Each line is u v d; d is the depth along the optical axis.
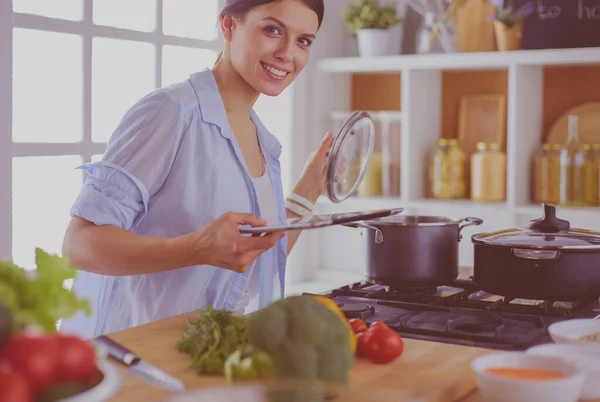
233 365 1.08
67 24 2.73
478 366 1.11
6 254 2.56
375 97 4.14
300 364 1.05
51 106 2.71
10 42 2.52
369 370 1.23
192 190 1.82
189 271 1.83
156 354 1.30
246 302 1.95
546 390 1.03
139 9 3.01
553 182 3.52
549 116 3.76
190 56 3.25
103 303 1.88
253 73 1.85
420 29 3.78
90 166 1.73
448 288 1.89
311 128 4.00
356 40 4.17
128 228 1.72
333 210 3.90
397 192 3.84
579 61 3.31
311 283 3.95
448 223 1.75
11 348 0.84
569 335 1.34
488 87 3.88
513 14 3.51
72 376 0.88
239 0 1.82
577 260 1.60
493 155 3.63
